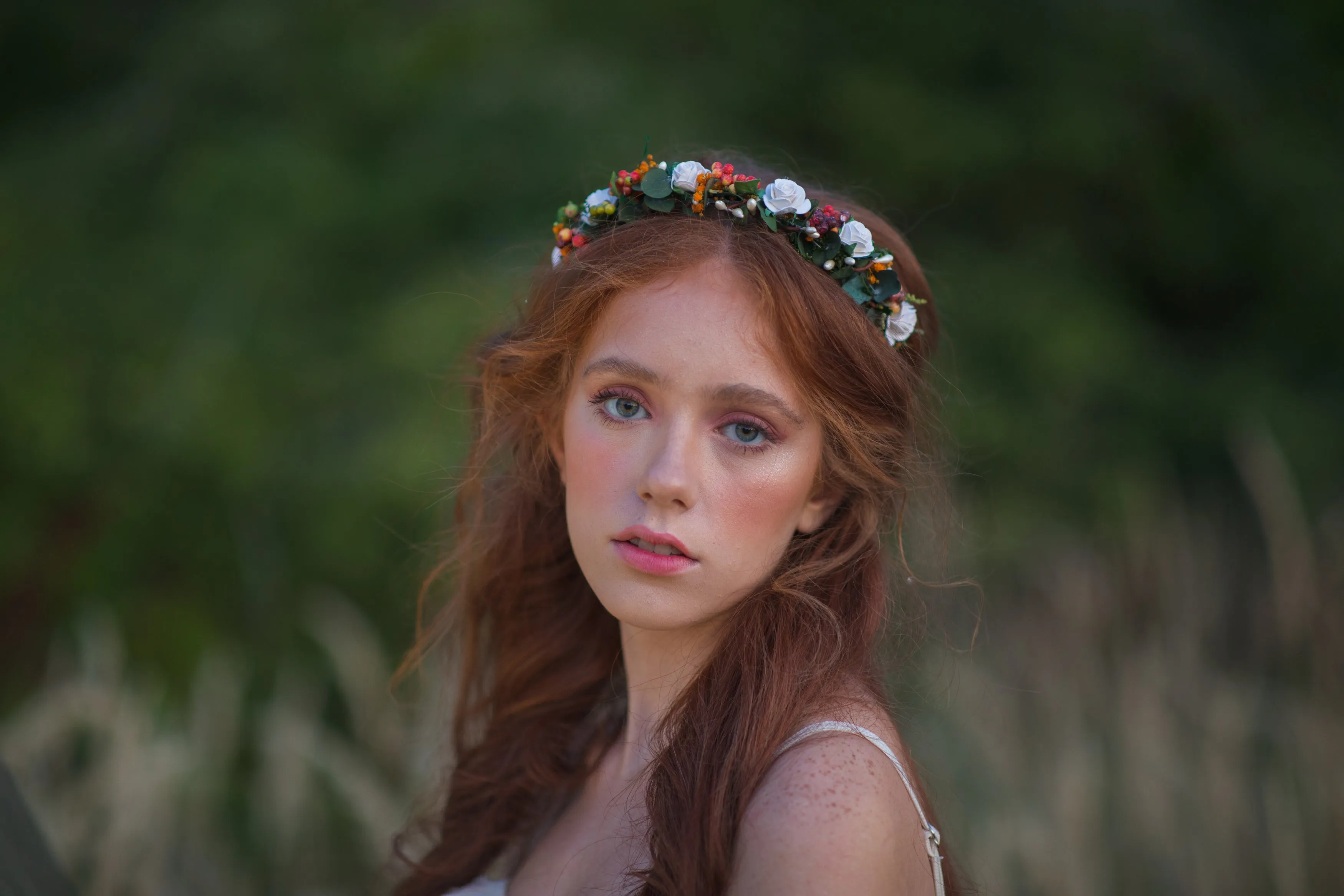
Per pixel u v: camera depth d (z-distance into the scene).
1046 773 2.42
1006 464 3.23
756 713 1.08
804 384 1.12
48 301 3.33
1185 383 3.63
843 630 1.17
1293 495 2.71
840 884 0.96
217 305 3.35
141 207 3.60
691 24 3.63
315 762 2.29
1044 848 2.22
